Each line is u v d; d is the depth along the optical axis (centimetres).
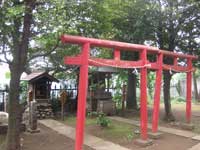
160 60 1198
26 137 1160
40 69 1736
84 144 1069
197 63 1580
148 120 1603
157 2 1398
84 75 834
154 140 1152
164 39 1486
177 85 3061
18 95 977
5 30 884
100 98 1761
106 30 1047
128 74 1891
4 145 1028
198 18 1444
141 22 1384
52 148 1016
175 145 1086
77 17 896
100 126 1345
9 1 821
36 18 891
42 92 1653
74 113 1775
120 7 1159
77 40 825
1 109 1634
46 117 1609
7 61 991
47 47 1129
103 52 1245
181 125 1402
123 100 1791
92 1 890
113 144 1077
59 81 1781
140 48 1077
